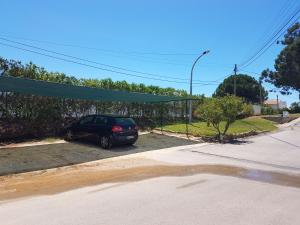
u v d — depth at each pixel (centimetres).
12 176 1123
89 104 2334
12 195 885
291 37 6369
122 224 655
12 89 1705
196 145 1992
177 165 1353
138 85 3206
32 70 2202
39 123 1958
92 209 754
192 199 845
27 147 1625
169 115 3316
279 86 6825
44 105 1986
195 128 2619
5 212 733
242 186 1005
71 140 1900
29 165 1270
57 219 683
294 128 3625
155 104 3070
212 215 717
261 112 6322
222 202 820
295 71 6241
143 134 2312
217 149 1845
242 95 8581
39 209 755
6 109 1809
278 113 7050
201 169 1278
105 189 952
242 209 764
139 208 762
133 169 1257
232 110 2247
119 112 2672
